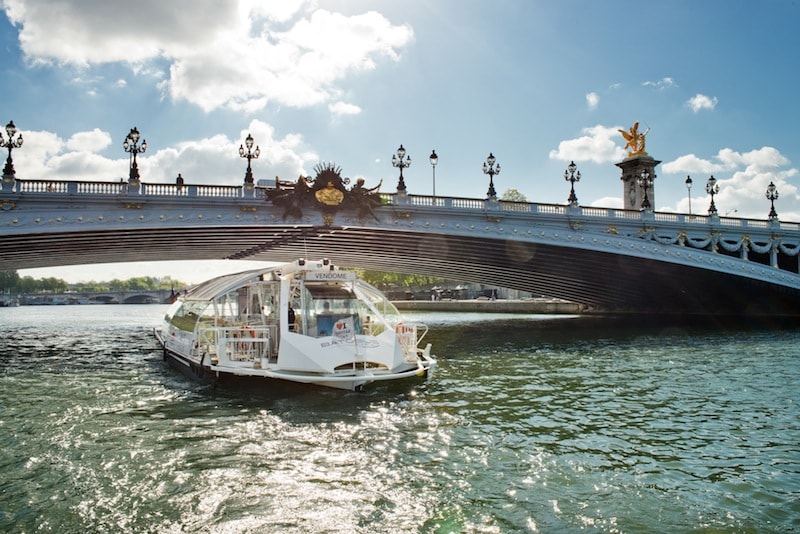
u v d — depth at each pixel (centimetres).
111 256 6022
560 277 7394
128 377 2722
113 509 1143
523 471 1354
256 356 2373
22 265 6312
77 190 3897
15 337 5406
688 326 6094
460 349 3944
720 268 6044
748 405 2086
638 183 8088
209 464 1399
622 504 1170
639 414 1934
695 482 1296
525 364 3162
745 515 1125
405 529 1054
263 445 1550
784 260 7131
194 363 2467
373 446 1538
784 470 1380
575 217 5500
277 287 2492
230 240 5225
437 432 1677
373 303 2455
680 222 5925
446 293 15488
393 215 4891
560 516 1113
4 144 3766
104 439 1622
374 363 2217
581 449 1530
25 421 1836
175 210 4188
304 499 1186
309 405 2009
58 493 1225
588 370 2936
